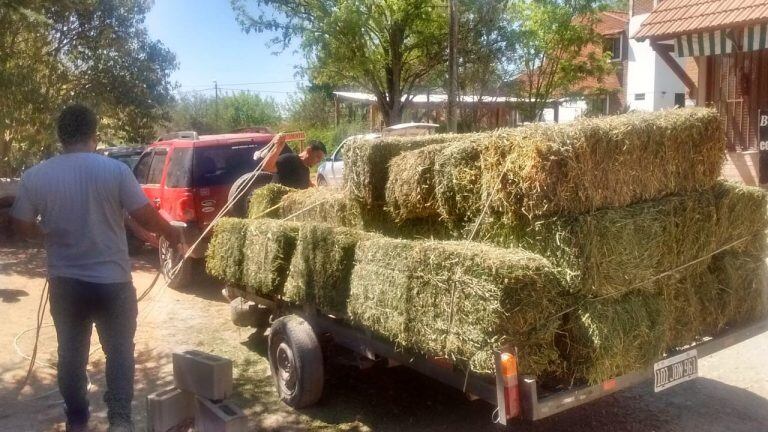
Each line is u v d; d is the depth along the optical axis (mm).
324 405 4996
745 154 11078
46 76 13492
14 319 6922
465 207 4172
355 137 5227
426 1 21469
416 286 3820
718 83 11484
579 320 3666
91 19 13953
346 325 4723
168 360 5914
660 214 3967
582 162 3658
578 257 3607
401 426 4633
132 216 3732
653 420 4574
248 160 8641
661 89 28812
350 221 5375
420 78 24031
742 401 4848
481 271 3459
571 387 3652
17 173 13984
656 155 4055
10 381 5309
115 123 15781
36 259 10117
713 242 4332
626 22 30047
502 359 3373
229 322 7055
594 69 23906
